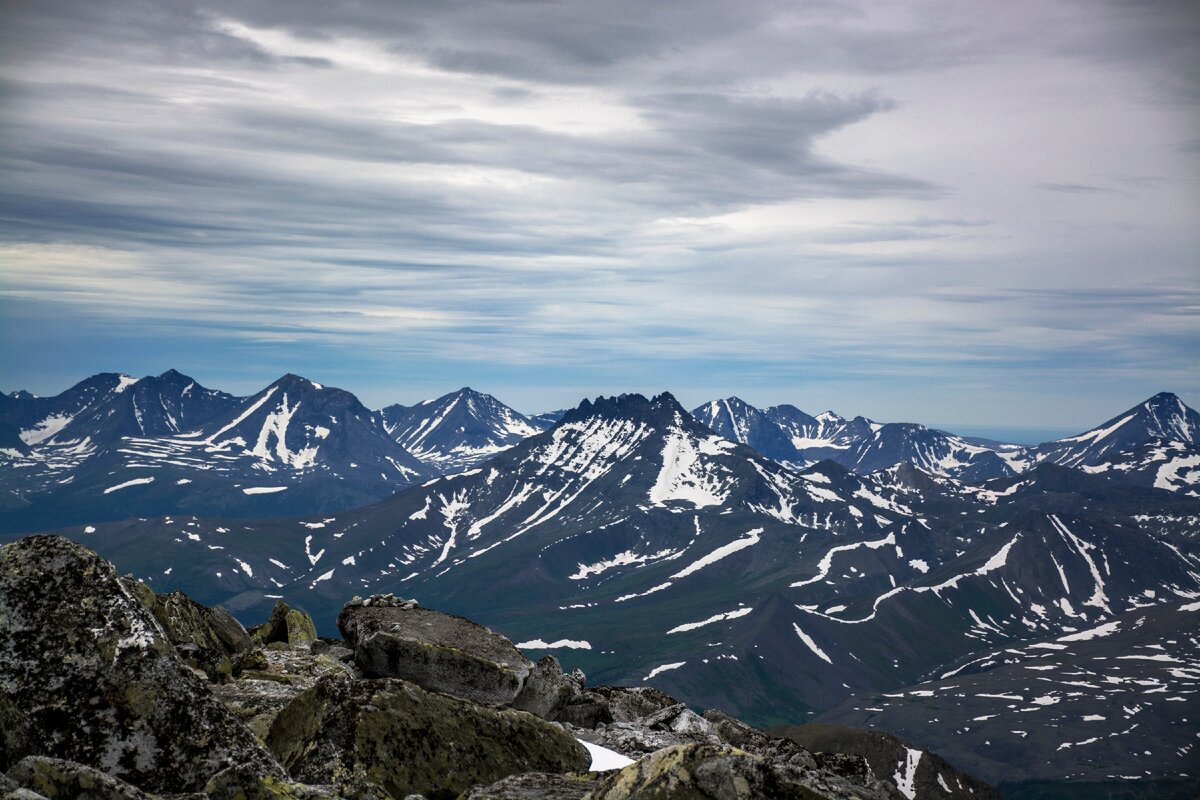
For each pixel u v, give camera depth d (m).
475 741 26.34
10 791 16.64
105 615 21.08
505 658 34.66
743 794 20.44
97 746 19.94
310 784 23.33
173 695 20.67
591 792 21.41
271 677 34.94
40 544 21.72
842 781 21.73
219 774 19.97
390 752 24.69
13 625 20.78
